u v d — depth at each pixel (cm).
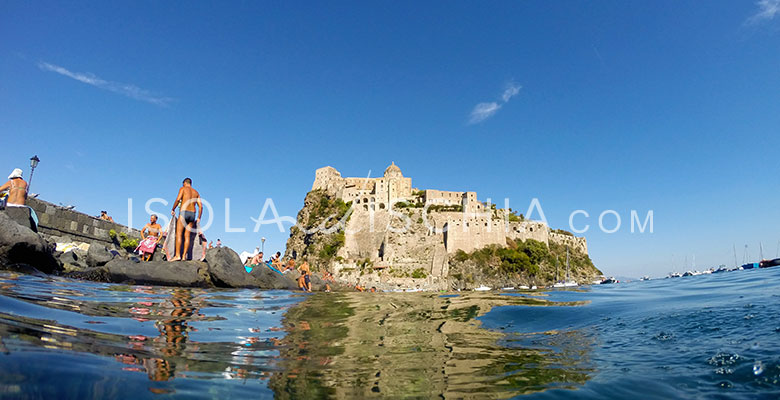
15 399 220
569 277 8919
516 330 633
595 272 9706
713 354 411
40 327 398
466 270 8044
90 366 302
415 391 336
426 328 646
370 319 725
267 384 330
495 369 408
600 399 315
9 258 1083
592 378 369
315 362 416
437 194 9525
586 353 464
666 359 414
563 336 570
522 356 462
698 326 539
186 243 1560
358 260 8631
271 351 447
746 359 385
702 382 342
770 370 352
